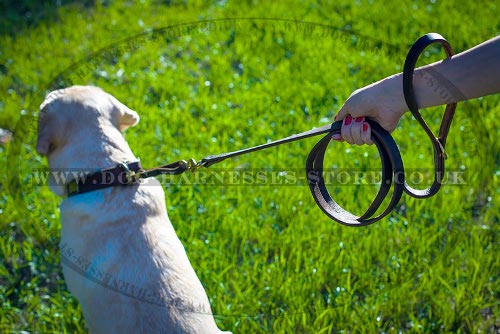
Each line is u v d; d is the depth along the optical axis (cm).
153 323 214
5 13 410
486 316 261
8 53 363
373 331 248
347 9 413
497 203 288
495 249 274
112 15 400
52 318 254
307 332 251
